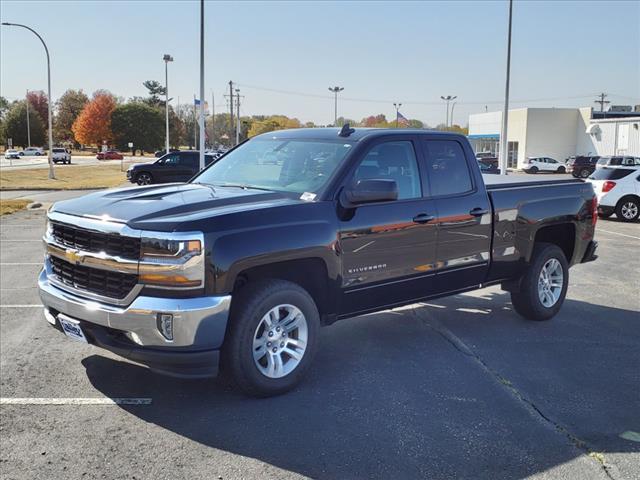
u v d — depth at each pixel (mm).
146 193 4859
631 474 3539
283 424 4117
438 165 5586
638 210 17234
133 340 4078
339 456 3697
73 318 4379
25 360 5320
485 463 3635
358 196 4668
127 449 3770
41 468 3537
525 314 6633
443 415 4277
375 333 6184
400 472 3525
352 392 4668
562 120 62531
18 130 128750
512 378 4988
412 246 5242
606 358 5500
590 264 10359
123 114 124188
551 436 3984
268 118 99500
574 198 6840
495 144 70375
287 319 4570
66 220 4445
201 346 4051
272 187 5070
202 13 27203
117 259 4090
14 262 10172
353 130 5402
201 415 4254
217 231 4078
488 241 5934
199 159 30516
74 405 4410
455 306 7316
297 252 4441
